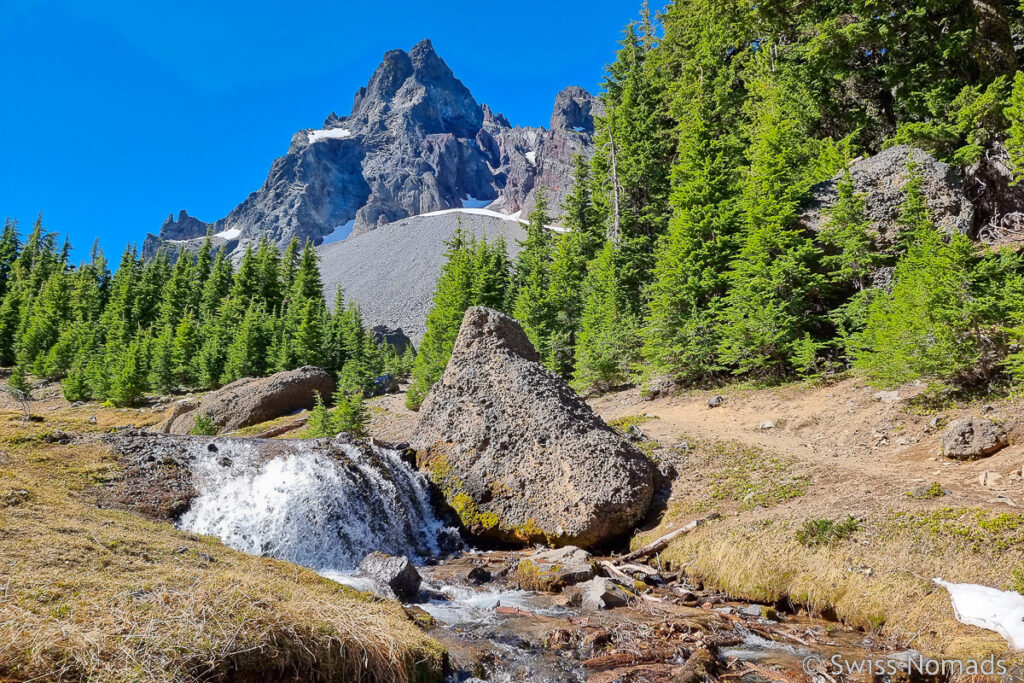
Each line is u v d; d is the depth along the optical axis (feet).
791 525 32.83
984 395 44.32
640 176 132.77
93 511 27.63
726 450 46.50
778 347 65.98
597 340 88.43
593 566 33.01
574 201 162.71
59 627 15.17
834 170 80.53
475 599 30.30
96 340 183.01
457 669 21.20
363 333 186.19
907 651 22.44
